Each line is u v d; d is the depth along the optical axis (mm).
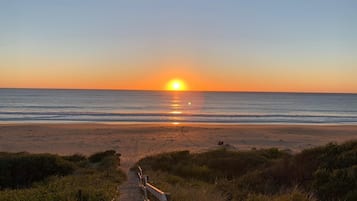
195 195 11016
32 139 50500
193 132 60219
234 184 17047
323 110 133000
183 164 26953
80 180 18266
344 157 16281
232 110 125062
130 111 111500
